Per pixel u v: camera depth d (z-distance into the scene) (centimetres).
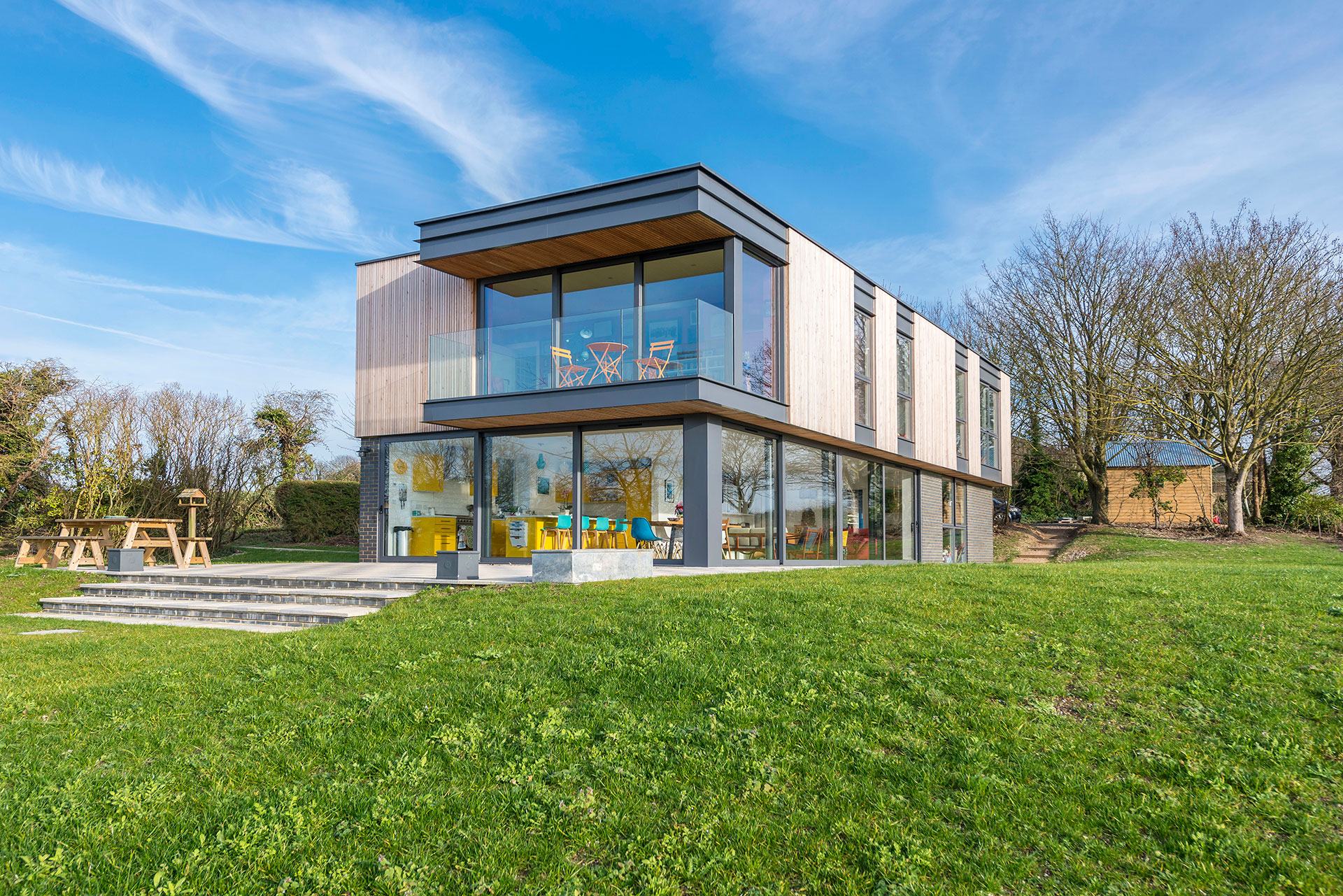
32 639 843
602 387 1236
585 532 1370
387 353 1568
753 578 954
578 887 327
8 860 347
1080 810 377
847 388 1573
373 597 1003
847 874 333
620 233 1251
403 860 346
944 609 711
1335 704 482
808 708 499
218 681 608
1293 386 2364
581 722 491
